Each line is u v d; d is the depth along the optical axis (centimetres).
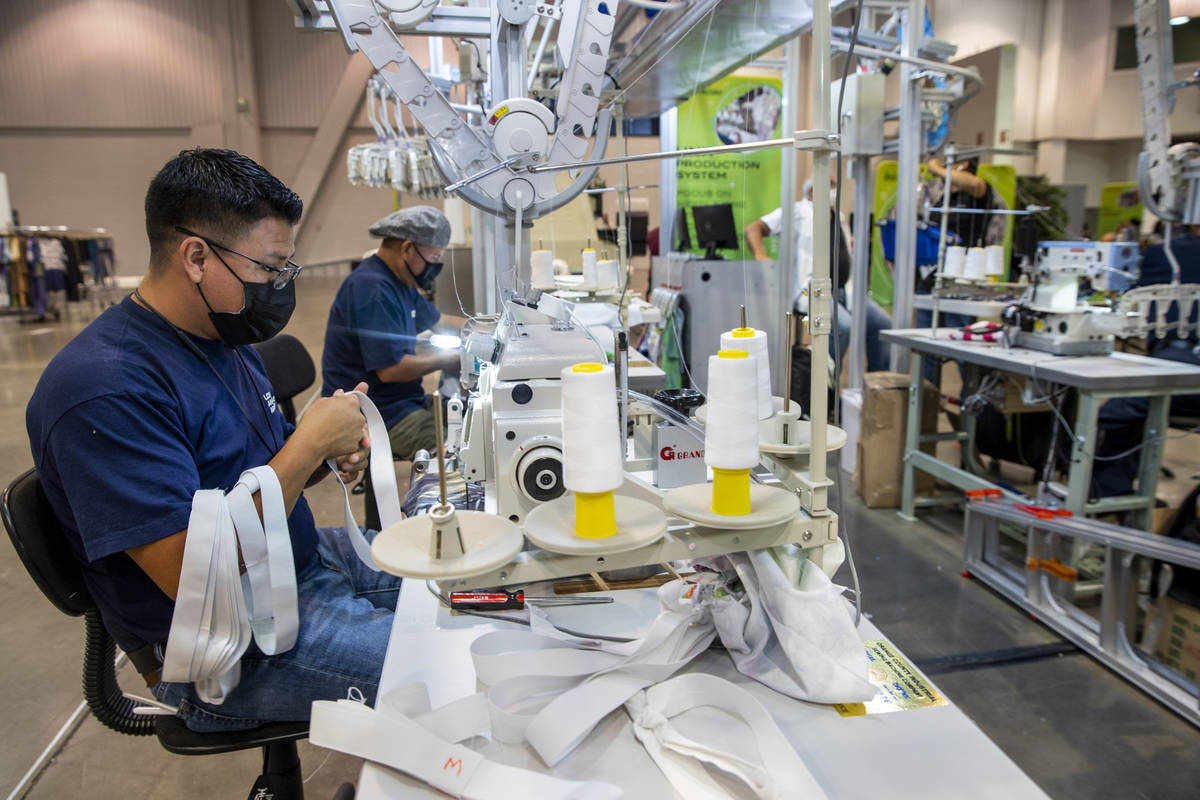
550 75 258
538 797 64
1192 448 386
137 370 102
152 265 109
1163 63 257
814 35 77
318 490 344
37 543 99
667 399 124
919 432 306
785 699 81
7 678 206
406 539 77
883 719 78
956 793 67
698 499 85
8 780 170
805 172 333
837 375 135
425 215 238
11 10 988
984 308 282
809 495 84
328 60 1034
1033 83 779
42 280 802
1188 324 247
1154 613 211
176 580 95
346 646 115
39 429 99
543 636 89
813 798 65
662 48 199
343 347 248
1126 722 181
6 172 1038
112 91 1018
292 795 122
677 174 390
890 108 348
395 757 69
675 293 287
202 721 112
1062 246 248
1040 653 210
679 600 89
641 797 68
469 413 130
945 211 313
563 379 74
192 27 1005
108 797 167
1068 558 235
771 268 297
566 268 363
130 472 95
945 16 716
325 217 1073
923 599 242
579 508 77
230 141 1038
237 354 130
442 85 260
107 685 115
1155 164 267
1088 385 213
